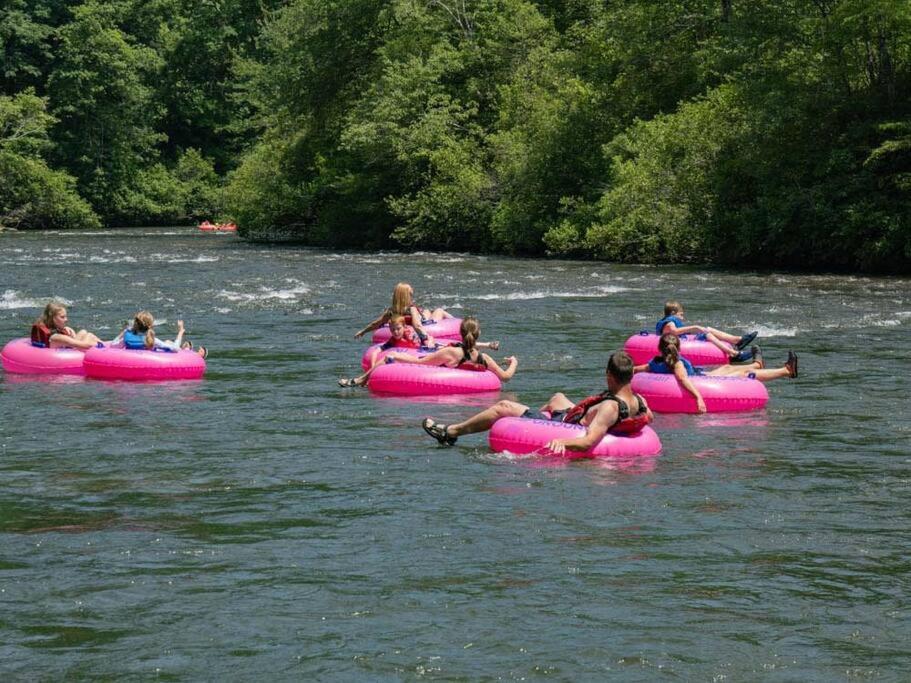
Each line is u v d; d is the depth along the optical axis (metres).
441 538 8.52
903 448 11.64
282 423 12.95
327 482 10.23
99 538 8.55
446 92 52.06
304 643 6.58
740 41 37.38
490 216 47.97
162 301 26.73
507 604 7.16
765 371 15.12
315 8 55.47
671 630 6.76
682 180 39.62
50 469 10.74
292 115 57.84
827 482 10.23
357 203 53.81
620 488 9.97
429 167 50.59
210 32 89.12
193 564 7.94
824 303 25.81
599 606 7.14
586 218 42.78
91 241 57.84
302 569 7.83
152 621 6.91
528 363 17.19
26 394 14.74
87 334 17.20
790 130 37.31
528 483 10.14
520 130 48.47
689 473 10.54
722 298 27.08
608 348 18.73
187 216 85.69
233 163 91.00
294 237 61.91
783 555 8.15
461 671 6.20
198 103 89.88
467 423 11.77
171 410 13.72
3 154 74.38
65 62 80.44
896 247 35.12
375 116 50.19
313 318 23.50
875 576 7.71
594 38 46.81
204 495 9.80
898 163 35.94
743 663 6.31
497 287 30.27
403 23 52.75
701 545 8.36
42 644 6.56
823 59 37.12
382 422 12.99
